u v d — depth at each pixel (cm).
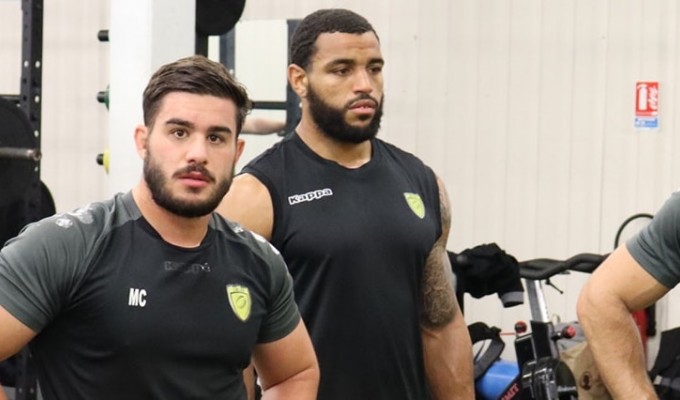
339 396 302
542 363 478
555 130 623
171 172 234
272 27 608
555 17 620
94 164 714
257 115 632
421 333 333
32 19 516
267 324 258
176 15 402
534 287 488
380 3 653
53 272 228
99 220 237
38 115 520
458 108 641
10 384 542
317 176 308
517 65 629
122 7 399
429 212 322
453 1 639
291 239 302
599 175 616
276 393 265
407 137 652
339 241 301
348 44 305
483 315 637
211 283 241
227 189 241
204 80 237
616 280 305
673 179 604
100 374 232
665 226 300
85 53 712
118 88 401
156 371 233
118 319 230
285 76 608
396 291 308
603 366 307
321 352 302
